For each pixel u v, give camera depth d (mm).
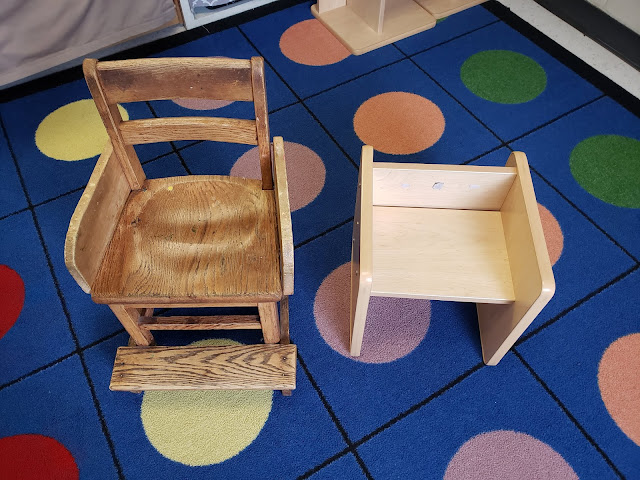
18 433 1280
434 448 1264
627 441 1270
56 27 1808
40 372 1371
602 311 1469
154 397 1331
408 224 1319
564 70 2059
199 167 1771
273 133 1854
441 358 1399
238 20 2240
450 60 2094
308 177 1742
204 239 1129
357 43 2105
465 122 1895
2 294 1490
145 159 1790
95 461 1246
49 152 1810
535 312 1103
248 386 1263
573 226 1634
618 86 2004
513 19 2246
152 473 1231
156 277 1068
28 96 1969
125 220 1162
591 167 1772
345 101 1954
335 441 1274
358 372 1375
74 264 960
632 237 1611
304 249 1588
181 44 2145
